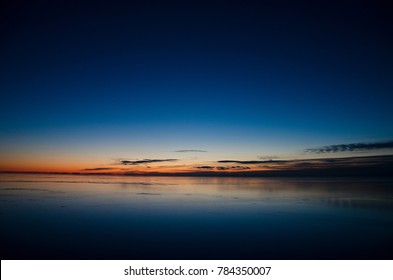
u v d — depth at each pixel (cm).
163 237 1173
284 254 947
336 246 1039
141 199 2570
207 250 992
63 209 1934
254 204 2225
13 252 960
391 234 1212
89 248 1009
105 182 5556
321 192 3281
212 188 4075
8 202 2284
